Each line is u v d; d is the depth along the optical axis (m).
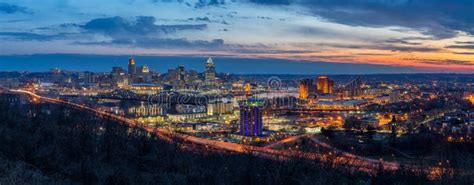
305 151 161.50
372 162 168.50
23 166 95.19
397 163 167.62
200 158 137.62
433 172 130.62
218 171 111.94
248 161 120.31
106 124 171.00
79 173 100.19
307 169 108.75
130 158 121.50
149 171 113.31
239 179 105.88
